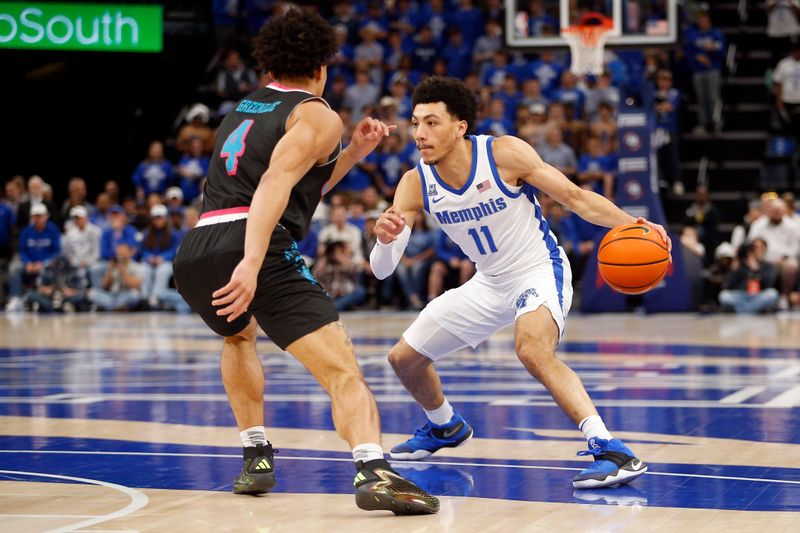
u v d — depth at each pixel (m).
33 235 20.19
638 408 8.25
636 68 21.30
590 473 5.46
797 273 18.28
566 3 17.88
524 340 5.81
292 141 4.87
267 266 4.96
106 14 23.58
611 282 5.91
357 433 4.92
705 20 22.81
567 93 21.09
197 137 21.81
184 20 25.28
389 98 21.56
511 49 18.03
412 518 4.85
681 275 17.94
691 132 23.27
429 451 6.52
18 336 15.31
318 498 5.33
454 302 6.30
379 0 24.69
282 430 7.46
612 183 19.38
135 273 20.02
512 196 5.97
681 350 12.50
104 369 11.38
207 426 7.67
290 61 5.24
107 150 25.06
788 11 23.67
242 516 4.91
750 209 19.67
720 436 7.00
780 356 11.79
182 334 15.57
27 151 25.08
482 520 4.80
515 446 6.84
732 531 4.54
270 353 13.16
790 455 6.34
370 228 19.44
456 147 5.89
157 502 5.23
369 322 17.00
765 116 23.23
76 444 6.95
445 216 6.06
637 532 4.54
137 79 25.11
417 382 6.42
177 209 20.39
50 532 4.57
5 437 7.23
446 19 23.97
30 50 24.23
